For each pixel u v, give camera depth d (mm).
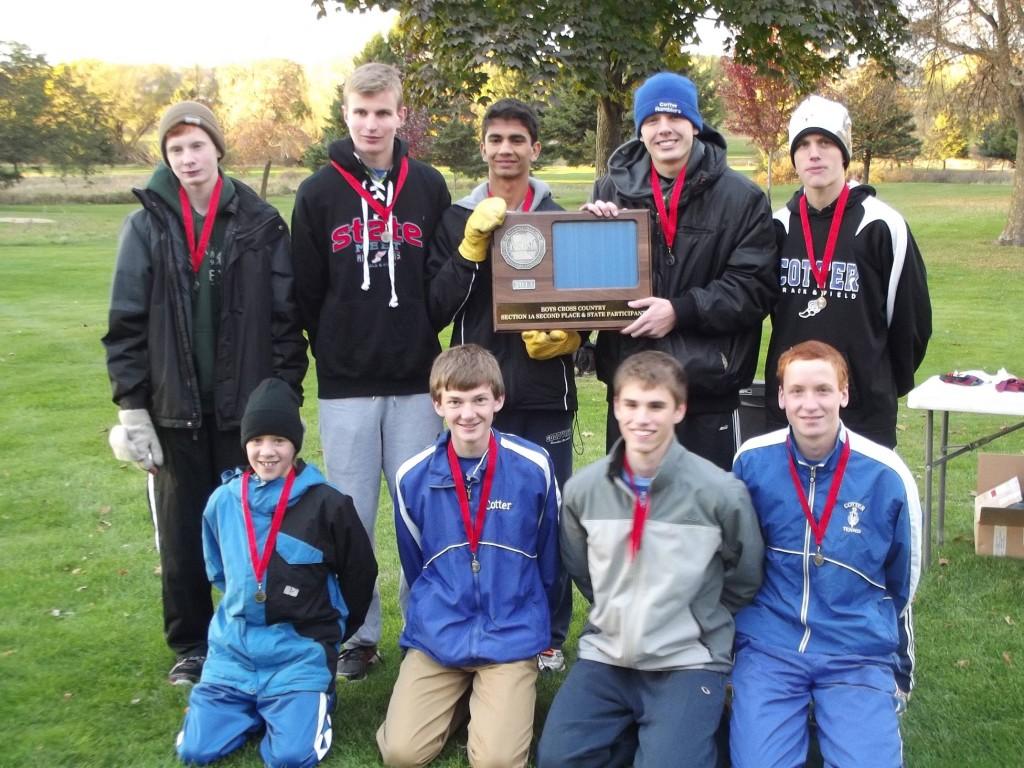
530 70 10219
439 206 4203
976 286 18078
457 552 3707
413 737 3463
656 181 4078
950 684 3986
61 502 6707
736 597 3592
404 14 11133
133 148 69625
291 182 50062
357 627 3912
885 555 3451
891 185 51000
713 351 4020
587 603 4965
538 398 4164
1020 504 5289
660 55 10820
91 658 4320
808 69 12703
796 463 3510
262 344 3924
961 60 24344
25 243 30016
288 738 3408
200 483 4039
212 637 3693
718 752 3418
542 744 3355
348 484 4141
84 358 12234
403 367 4078
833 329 4055
